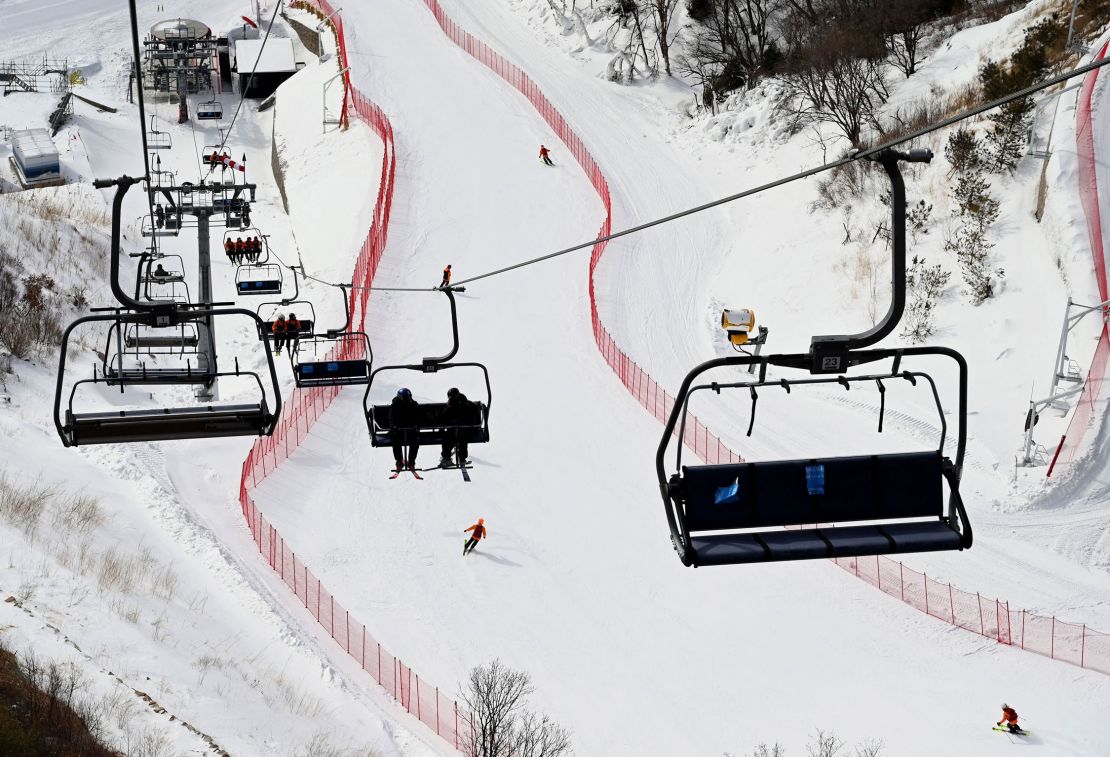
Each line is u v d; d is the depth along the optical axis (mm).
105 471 153750
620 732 117312
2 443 149375
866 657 132250
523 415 181500
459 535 151250
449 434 74688
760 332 194500
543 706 120375
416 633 131375
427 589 139875
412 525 152875
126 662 97812
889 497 44969
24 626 95438
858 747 116188
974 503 165500
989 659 133125
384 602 136750
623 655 130375
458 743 109562
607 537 152750
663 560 148750
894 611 141250
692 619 137625
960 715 122625
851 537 43625
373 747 103062
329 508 155750
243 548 143500
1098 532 159500
